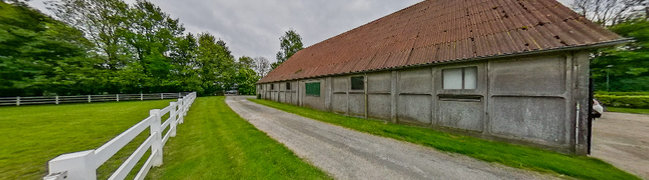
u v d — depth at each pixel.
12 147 4.66
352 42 13.41
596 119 8.11
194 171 3.38
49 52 16.84
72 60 17.75
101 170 3.48
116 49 21.50
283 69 19.84
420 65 6.57
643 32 12.94
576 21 4.57
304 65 15.98
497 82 5.09
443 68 6.18
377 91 8.27
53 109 12.52
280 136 5.63
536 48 4.41
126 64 22.22
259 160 3.81
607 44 3.62
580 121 4.03
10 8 15.87
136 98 22.20
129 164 2.48
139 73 22.67
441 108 6.25
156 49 25.06
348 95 9.73
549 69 4.36
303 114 9.92
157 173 3.36
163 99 24.05
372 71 8.38
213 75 33.62
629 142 4.83
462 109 5.78
